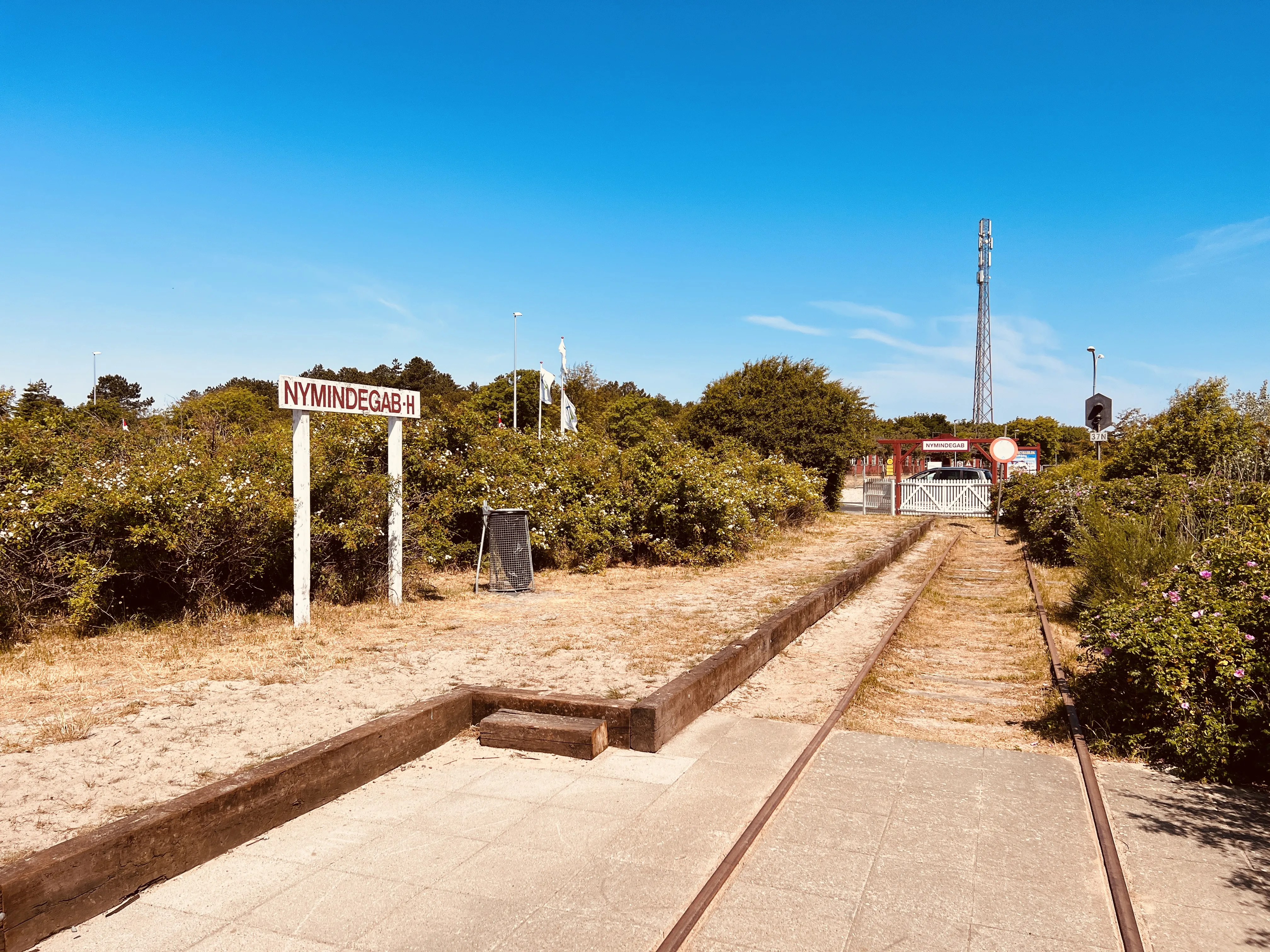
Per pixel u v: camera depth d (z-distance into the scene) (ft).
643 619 32.83
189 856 13.34
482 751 19.13
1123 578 32.60
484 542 45.88
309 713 19.95
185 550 29.60
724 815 15.55
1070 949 11.34
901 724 22.13
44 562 28.68
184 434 44.45
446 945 11.19
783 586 42.11
